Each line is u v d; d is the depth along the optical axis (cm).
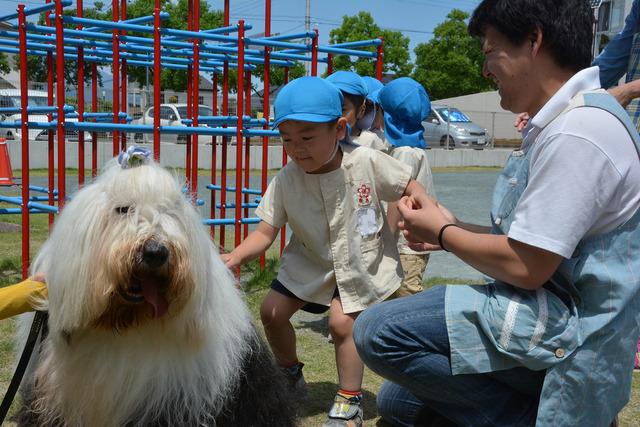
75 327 212
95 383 221
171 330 216
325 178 310
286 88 303
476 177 1838
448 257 749
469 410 250
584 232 211
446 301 240
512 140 2842
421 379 248
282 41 614
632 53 387
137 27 514
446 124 2372
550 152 212
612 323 218
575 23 222
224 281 237
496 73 234
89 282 205
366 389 367
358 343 260
